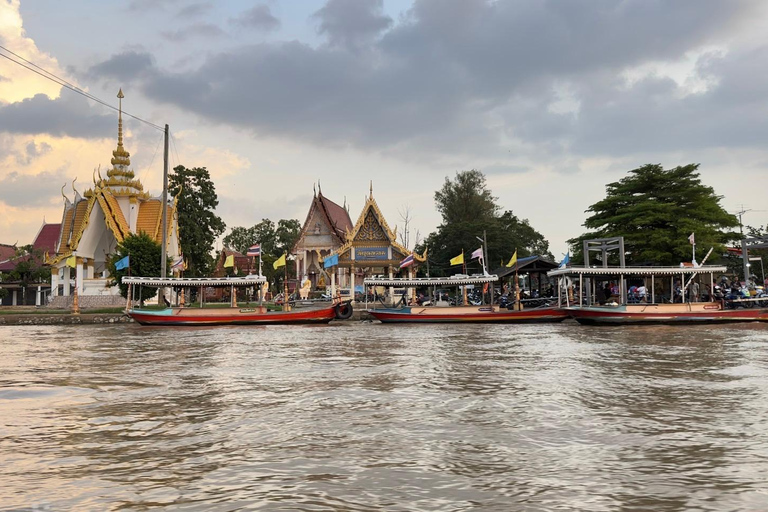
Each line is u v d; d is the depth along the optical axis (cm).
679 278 4406
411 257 4528
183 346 2464
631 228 4781
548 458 806
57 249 6506
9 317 4384
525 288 6144
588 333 2991
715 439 898
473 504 639
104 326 4103
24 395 1315
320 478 729
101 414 1112
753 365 1695
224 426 1006
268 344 2512
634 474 738
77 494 680
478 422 1015
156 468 778
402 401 1201
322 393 1297
